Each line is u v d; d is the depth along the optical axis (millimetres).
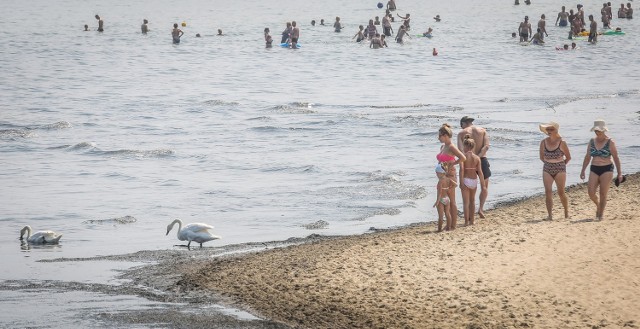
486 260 45531
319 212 66062
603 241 46844
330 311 40906
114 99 138625
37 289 46500
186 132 108000
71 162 89875
